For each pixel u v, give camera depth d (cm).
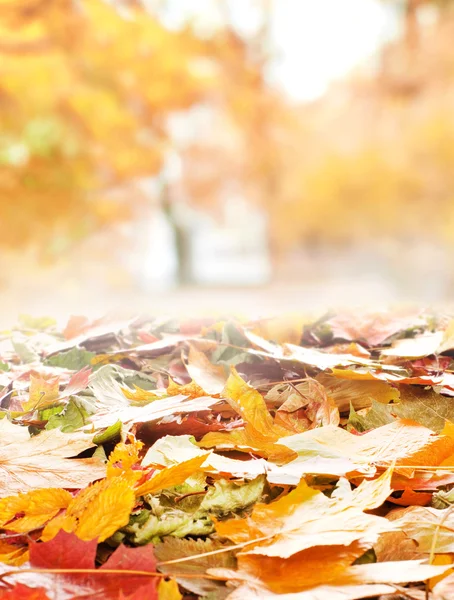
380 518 104
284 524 104
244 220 1884
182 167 1534
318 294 1112
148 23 808
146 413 128
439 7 1386
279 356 147
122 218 902
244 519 105
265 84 1298
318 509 106
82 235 782
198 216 1747
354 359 144
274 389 139
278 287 1323
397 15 1427
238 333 162
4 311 528
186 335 170
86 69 756
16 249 733
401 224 1517
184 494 112
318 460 115
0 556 104
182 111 885
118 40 759
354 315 180
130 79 791
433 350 152
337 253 1664
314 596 96
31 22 709
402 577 97
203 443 121
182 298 526
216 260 1978
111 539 106
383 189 1505
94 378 142
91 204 795
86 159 762
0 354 175
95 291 833
